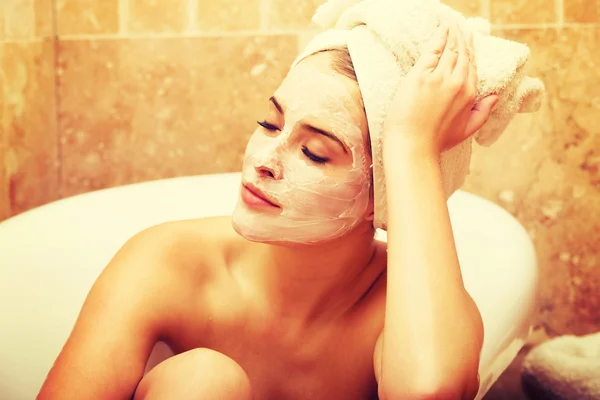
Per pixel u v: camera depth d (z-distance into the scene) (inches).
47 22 60.6
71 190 63.3
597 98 60.1
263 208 27.3
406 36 27.9
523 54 29.4
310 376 31.6
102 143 62.6
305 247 28.8
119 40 61.3
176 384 23.2
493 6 59.4
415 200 26.2
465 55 28.4
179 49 61.1
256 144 28.1
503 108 30.0
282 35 60.5
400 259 25.4
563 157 61.0
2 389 30.7
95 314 27.1
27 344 33.5
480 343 25.2
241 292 31.4
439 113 27.5
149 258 29.4
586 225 61.6
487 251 41.4
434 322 24.1
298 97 27.2
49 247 38.6
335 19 32.0
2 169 53.0
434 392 23.3
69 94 62.3
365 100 27.4
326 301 31.4
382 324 31.0
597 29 59.5
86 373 25.2
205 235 32.0
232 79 61.2
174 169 62.7
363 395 31.6
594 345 48.7
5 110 53.4
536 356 48.7
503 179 61.7
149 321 27.9
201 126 62.0
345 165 27.5
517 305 36.6
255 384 31.4
